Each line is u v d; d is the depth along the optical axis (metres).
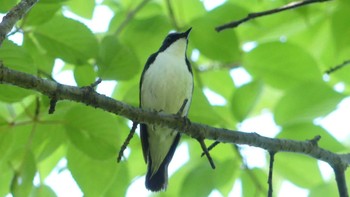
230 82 10.59
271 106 11.19
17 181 8.30
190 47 10.32
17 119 8.23
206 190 9.38
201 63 11.49
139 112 7.49
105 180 8.40
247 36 11.04
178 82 9.91
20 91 7.50
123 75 8.43
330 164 8.51
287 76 9.62
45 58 8.75
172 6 10.73
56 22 8.34
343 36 9.71
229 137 7.98
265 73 9.69
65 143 8.42
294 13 10.83
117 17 10.83
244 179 9.48
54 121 8.23
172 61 10.01
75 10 10.23
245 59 9.67
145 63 10.43
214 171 9.39
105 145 8.20
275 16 10.89
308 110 8.83
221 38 9.46
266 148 8.13
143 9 11.14
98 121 8.17
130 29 10.37
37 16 8.16
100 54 8.40
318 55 10.86
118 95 10.01
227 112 9.40
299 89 8.88
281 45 9.53
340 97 8.83
